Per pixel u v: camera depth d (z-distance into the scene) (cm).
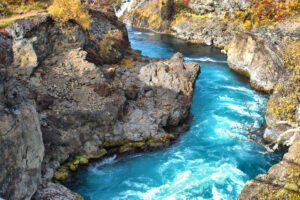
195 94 3856
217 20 6712
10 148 1634
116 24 4216
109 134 2644
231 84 4212
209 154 2675
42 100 2478
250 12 6034
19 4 3256
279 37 3856
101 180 2366
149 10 8206
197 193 2233
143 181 2364
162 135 2778
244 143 2817
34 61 2645
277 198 1809
